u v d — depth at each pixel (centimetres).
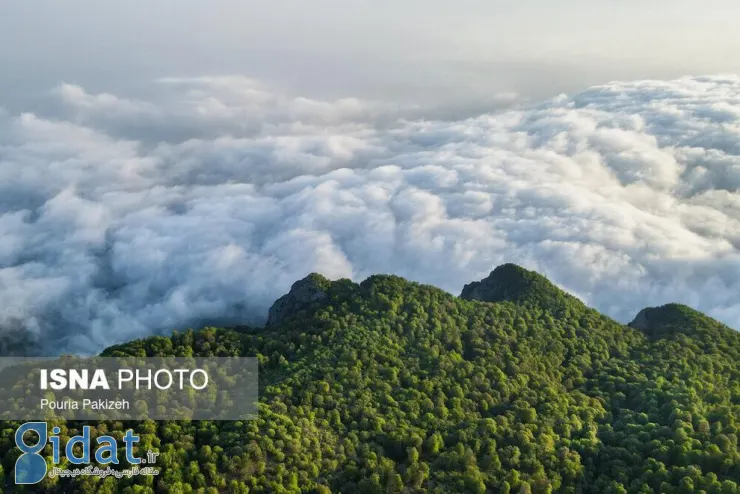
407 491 10112
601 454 11331
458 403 12138
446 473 10538
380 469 10288
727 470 10744
